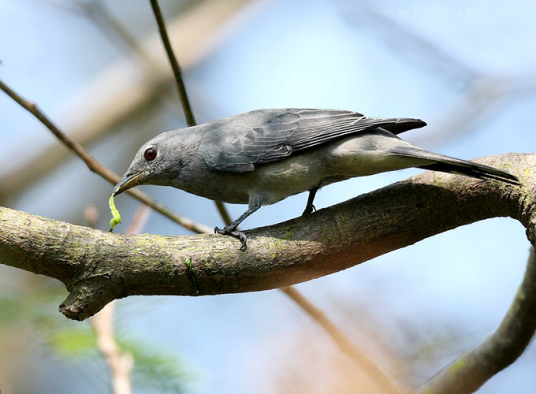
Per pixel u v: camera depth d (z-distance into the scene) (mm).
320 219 9234
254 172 11227
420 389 10844
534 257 9203
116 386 8547
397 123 10766
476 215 9211
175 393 9953
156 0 10945
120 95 19625
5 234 8195
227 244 8844
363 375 11414
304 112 11219
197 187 11883
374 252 9320
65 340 10008
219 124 11797
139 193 12117
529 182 8789
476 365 10438
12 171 18672
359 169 10727
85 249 8430
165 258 8594
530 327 9922
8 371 11992
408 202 9211
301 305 11117
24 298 10445
